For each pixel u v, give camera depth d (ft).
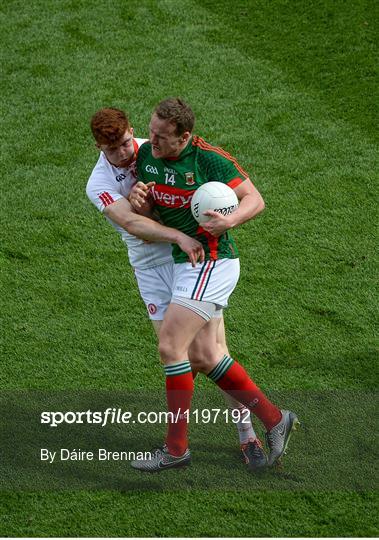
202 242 57.98
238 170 57.41
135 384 67.87
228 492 59.21
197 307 57.26
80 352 70.69
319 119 97.60
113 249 81.66
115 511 57.88
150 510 57.98
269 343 71.46
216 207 55.01
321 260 80.18
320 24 110.22
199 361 58.95
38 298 76.13
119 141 55.83
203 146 56.90
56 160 92.58
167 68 104.94
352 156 92.84
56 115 98.48
